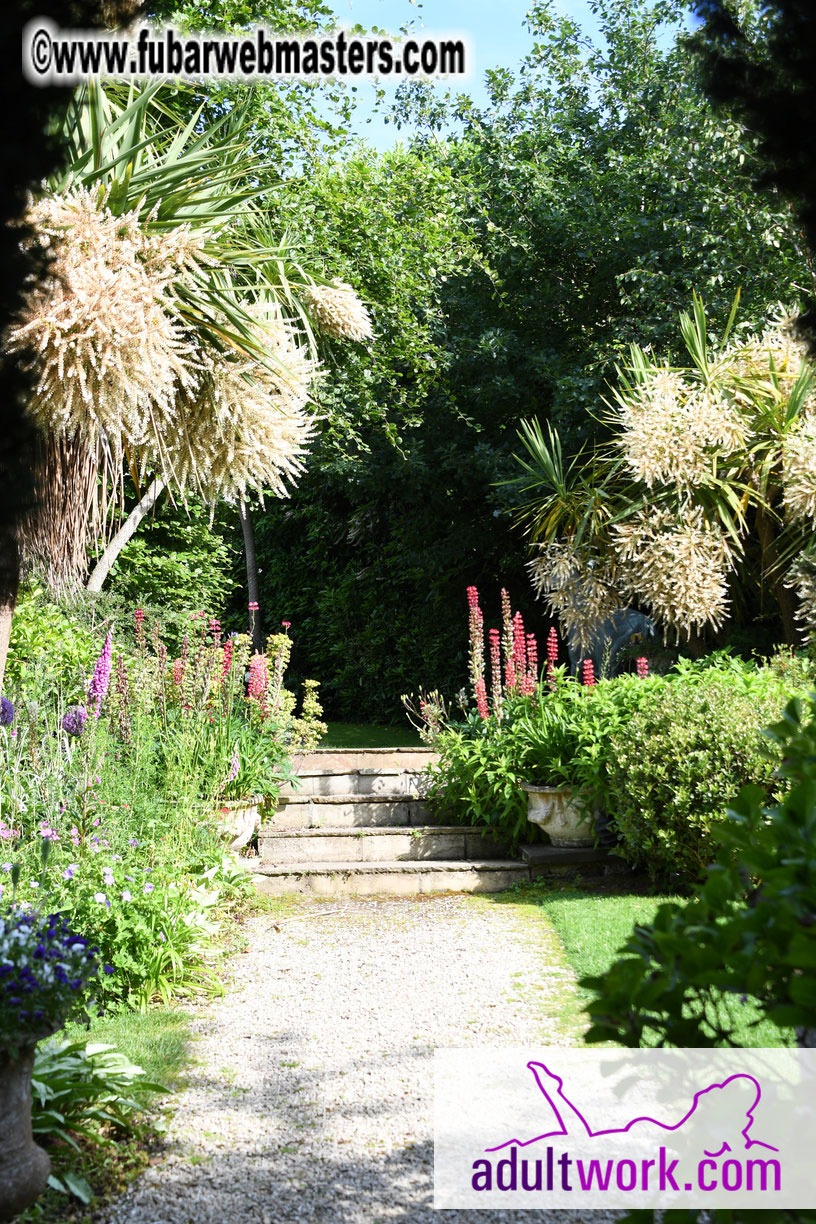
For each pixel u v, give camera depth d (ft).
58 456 10.64
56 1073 8.34
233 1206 7.36
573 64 34.83
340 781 20.84
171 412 11.03
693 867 15.64
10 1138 6.82
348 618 42.09
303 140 23.59
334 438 27.66
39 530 10.65
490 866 17.87
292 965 13.47
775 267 26.89
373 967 13.26
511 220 33.65
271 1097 9.29
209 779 17.10
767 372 23.11
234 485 12.41
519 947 13.87
